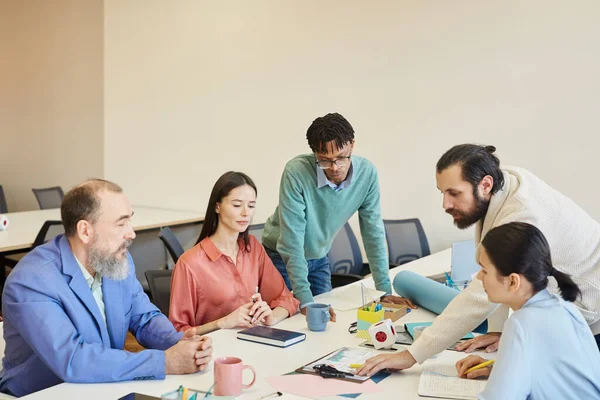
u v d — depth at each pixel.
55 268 1.92
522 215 1.84
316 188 2.74
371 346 2.18
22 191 7.64
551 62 4.52
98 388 1.77
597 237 1.93
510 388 1.47
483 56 4.72
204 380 1.84
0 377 1.98
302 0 5.33
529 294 1.55
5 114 7.64
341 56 5.21
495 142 4.74
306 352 2.11
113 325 2.05
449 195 1.89
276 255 3.17
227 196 2.53
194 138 5.98
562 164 4.55
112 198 1.94
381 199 5.19
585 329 1.57
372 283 3.18
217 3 5.73
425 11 4.88
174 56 6.01
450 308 1.87
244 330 2.30
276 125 5.55
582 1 4.40
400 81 5.02
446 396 1.69
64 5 6.99
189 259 2.55
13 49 7.48
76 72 7.00
